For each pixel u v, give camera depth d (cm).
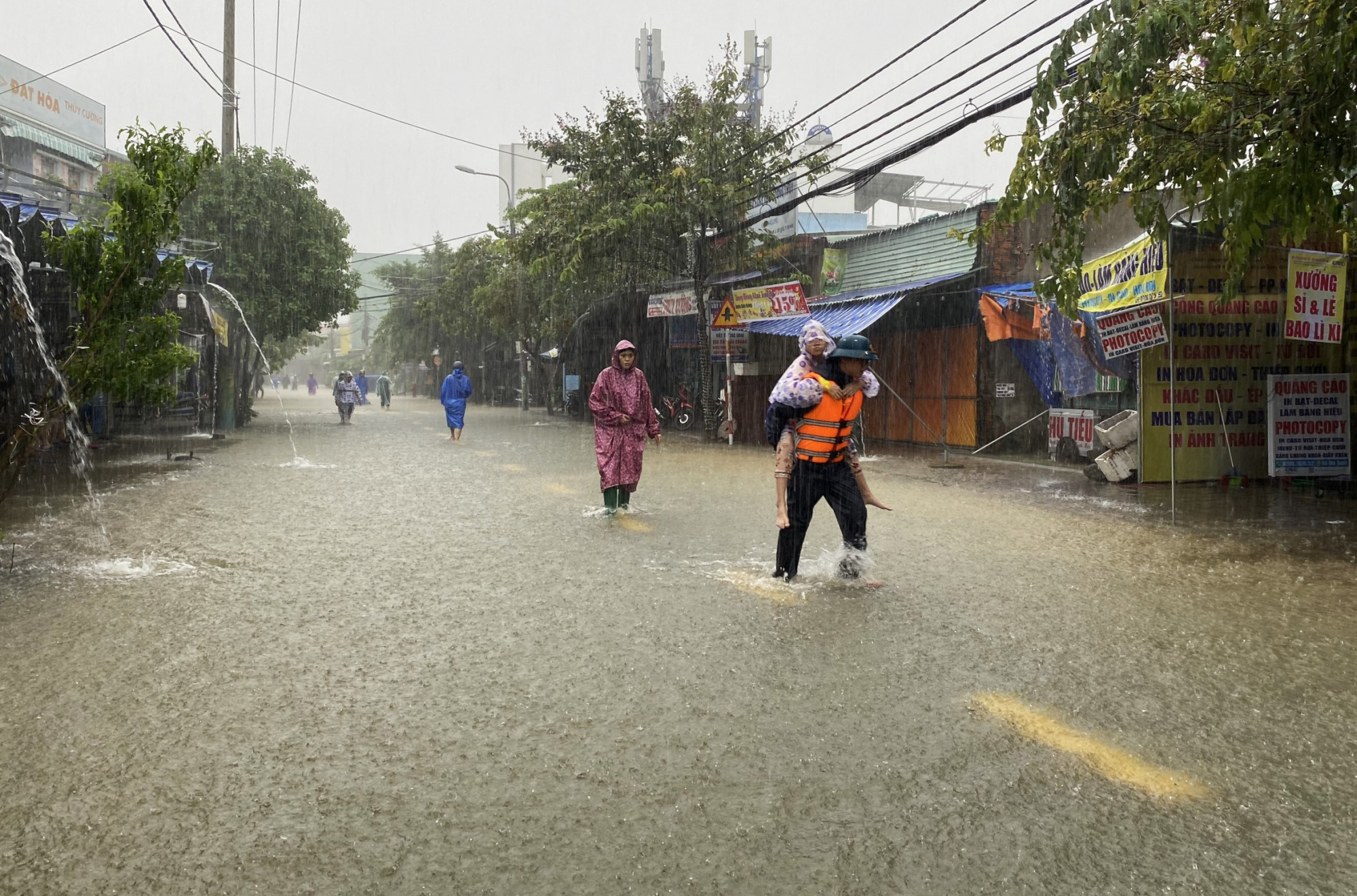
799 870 270
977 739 363
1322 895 257
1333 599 584
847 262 2097
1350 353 1167
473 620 536
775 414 607
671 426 2516
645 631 511
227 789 320
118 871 268
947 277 1752
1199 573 658
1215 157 748
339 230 2752
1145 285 1022
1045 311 1398
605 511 944
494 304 3653
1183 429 1161
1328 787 323
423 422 2962
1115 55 802
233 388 2486
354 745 358
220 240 2492
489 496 1084
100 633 505
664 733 369
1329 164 713
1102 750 353
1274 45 730
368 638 498
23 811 303
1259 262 1147
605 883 263
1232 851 280
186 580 636
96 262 717
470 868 271
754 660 460
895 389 1966
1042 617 540
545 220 2241
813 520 898
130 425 2009
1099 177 858
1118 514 938
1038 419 1623
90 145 3288
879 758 345
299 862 273
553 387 3828
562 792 318
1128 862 274
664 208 1959
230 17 2556
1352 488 1115
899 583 626
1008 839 287
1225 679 433
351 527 861
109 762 341
